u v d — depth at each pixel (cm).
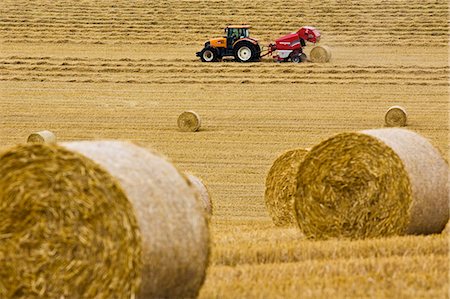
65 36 14012
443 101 10275
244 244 3428
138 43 13688
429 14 14238
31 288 2439
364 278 2738
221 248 3241
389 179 3619
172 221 2389
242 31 12519
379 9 14512
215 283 2689
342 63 12194
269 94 10788
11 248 2458
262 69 11906
